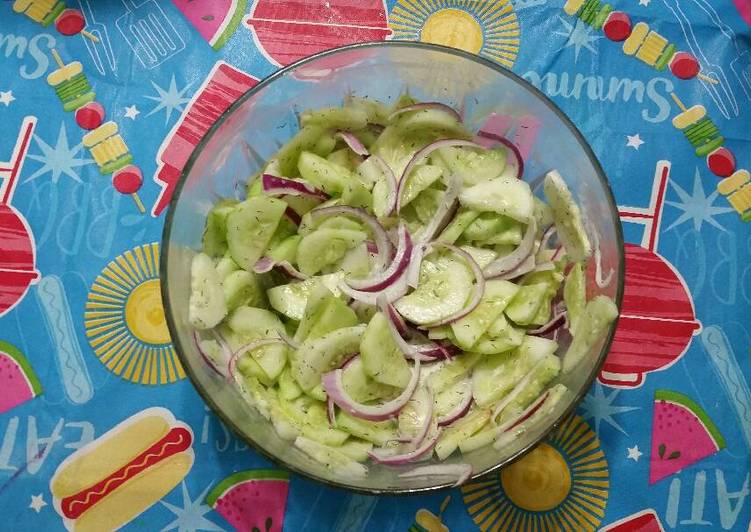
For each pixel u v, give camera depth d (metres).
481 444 0.34
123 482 0.37
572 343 0.35
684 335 0.39
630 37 0.42
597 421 0.38
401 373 0.35
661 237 0.40
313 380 0.34
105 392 0.38
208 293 0.33
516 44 0.42
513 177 0.37
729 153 0.41
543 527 0.37
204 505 0.37
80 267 0.39
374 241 0.37
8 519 0.36
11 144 0.40
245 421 0.33
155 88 0.41
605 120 0.41
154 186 0.40
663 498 0.38
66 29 0.41
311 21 0.42
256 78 0.41
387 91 0.38
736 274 0.40
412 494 0.31
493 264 0.36
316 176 0.36
